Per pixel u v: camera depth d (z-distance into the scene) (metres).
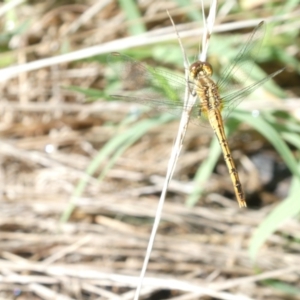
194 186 0.63
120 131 0.66
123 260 0.63
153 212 0.64
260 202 0.65
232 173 0.59
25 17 0.70
